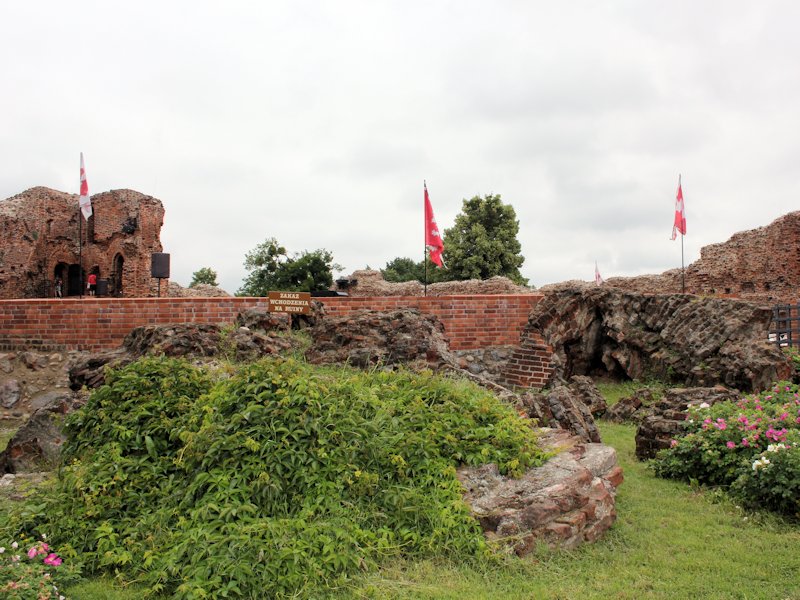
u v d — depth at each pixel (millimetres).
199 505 6094
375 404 7613
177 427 7137
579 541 6406
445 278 48469
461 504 6336
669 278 29281
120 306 17984
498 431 7520
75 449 7367
